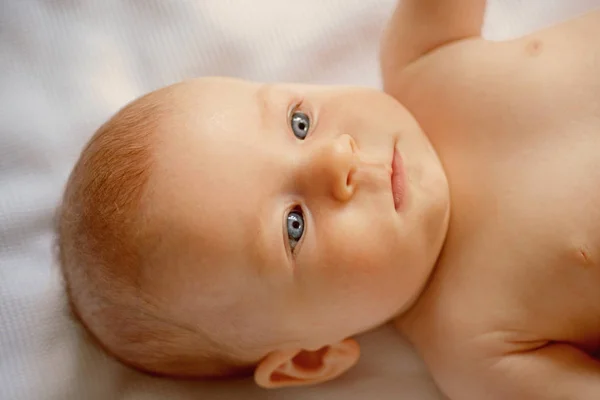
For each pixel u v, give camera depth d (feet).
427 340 1.80
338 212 1.66
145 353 1.80
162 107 1.72
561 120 1.72
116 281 1.70
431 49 1.87
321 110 1.75
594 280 1.68
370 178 1.68
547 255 1.69
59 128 2.00
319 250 1.66
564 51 1.76
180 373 1.85
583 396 1.68
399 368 1.89
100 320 1.77
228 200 1.65
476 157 1.77
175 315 1.71
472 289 1.74
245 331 1.72
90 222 1.69
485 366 1.74
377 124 1.73
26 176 1.97
